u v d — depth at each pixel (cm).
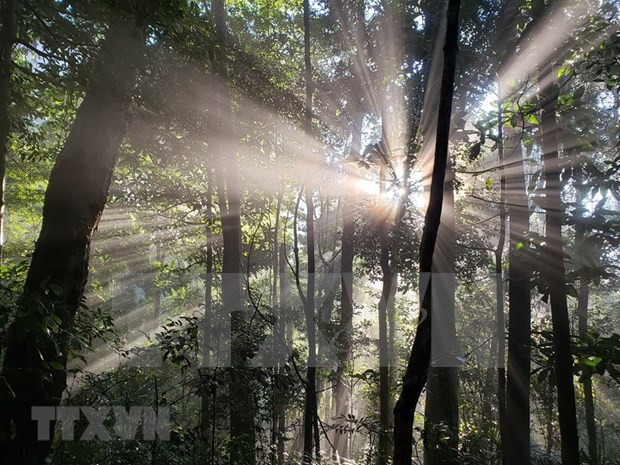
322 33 1255
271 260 1396
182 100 838
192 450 636
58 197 497
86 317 552
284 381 706
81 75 536
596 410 1778
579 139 605
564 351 551
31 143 969
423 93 862
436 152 312
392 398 1151
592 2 663
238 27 1325
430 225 309
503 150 797
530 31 669
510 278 690
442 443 776
